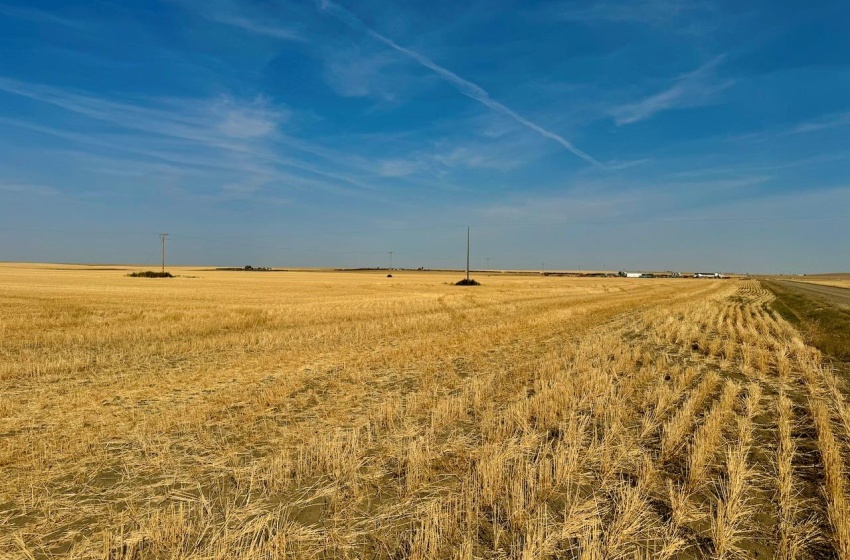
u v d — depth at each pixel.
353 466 6.60
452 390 11.33
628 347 17.55
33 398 10.39
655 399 10.20
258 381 12.15
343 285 72.69
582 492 6.12
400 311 31.88
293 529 5.20
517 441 7.78
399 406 9.45
